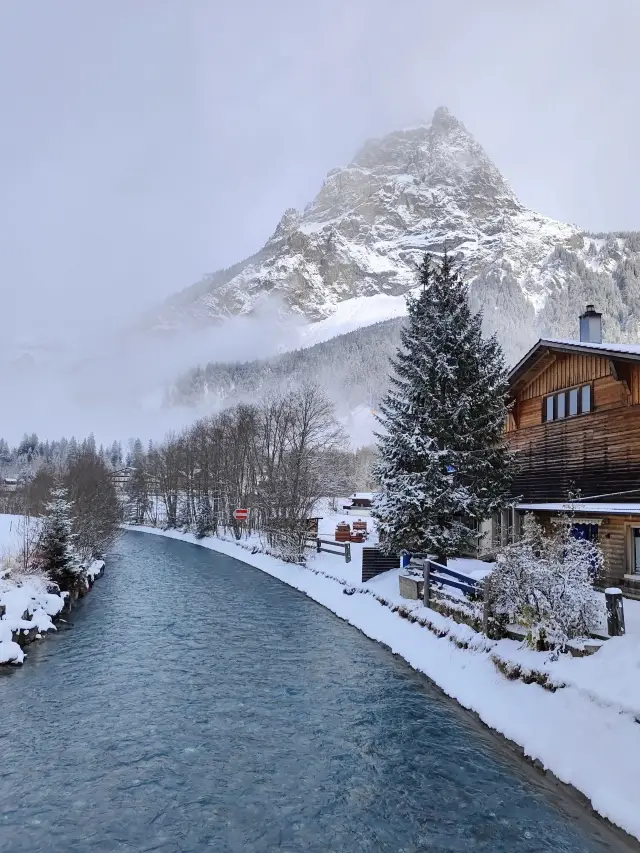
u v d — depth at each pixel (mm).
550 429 24688
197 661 17297
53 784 10117
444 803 9586
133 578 33594
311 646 19094
